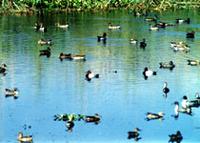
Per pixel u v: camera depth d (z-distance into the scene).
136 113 95.69
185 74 117.38
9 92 103.81
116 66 122.75
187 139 86.44
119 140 85.88
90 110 96.75
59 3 195.62
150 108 98.00
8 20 174.25
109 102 100.44
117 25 168.00
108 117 93.88
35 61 125.94
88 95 103.69
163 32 159.75
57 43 143.62
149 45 143.12
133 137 86.88
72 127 89.94
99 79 113.12
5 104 99.06
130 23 173.00
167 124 91.56
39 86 108.50
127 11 197.75
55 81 111.56
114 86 108.94
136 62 126.44
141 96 103.56
